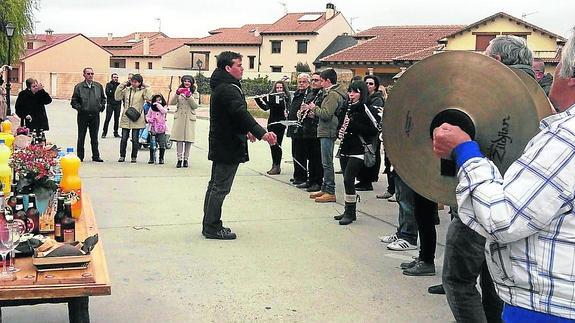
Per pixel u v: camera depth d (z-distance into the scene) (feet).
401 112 9.07
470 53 8.65
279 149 35.17
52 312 13.96
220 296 15.15
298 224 23.03
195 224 22.56
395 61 124.47
